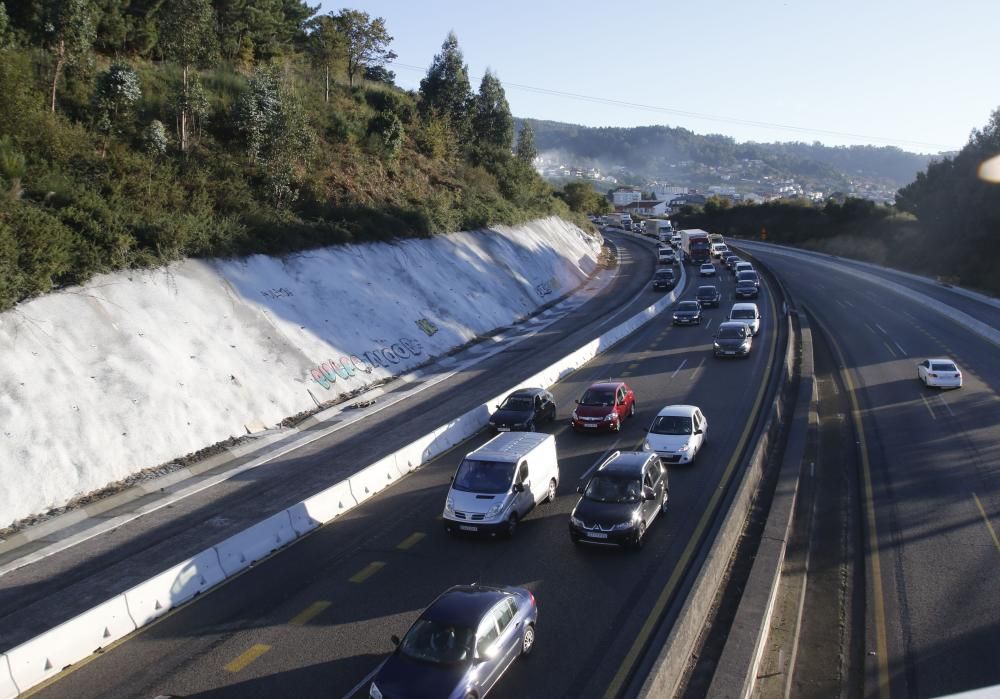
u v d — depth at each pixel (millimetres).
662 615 12922
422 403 29562
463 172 65312
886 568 15867
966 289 61531
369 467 20156
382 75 86625
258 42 55750
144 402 22891
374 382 32125
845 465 22656
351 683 11086
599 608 13273
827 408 29375
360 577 14828
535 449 18609
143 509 19250
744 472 20156
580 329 46031
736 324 38594
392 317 37594
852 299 59844
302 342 30953
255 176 39062
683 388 30922
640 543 15820
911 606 14242
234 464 22812
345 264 38781
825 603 14664
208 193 34688
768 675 11914
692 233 86000
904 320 49375
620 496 16188
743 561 15312
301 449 24109
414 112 66062
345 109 56125
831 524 18406
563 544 16281
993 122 71750
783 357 35531
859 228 97188
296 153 40906
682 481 20000
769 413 25828
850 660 12688
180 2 37812
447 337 39875
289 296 33062
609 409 25125
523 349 40312
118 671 11586
